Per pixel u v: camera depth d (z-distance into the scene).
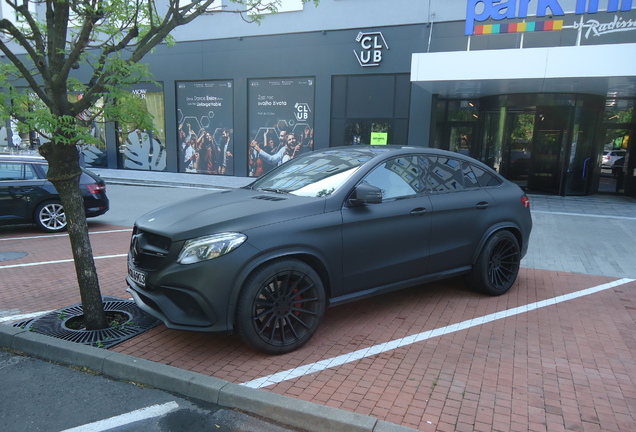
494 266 5.47
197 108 19.47
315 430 3.03
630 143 15.21
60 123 3.75
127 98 4.20
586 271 6.75
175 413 3.21
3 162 8.97
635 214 11.78
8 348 4.17
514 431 2.95
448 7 15.09
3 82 3.99
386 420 3.05
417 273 4.82
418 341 4.27
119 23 4.56
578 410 3.19
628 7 12.02
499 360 3.91
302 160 5.37
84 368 3.82
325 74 17.06
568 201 14.05
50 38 4.06
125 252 7.64
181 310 3.79
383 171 4.70
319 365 3.80
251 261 3.73
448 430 2.95
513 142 16.31
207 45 18.70
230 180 18.08
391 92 16.31
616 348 4.17
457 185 5.28
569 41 13.83
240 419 3.15
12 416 3.17
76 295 5.49
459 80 12.66
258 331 3.81
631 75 10.96
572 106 14.55
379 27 16.05
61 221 9.49
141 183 17.84
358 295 4.42
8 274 6.35
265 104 18.28
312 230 4.02
